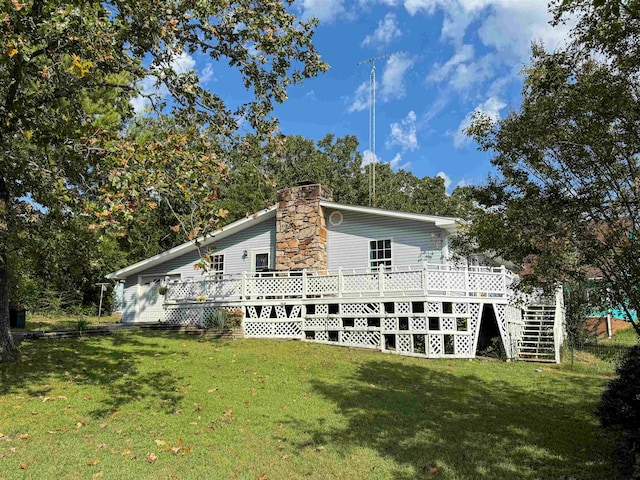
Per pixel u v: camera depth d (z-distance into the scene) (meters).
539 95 5.83
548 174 5.82
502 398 9.05
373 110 25.00
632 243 4.94
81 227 10.79
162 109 8.31
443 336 13.72
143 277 22.59
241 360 11.48
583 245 5.40
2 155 7.61
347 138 41.28
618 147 5.16
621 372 5.58
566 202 5.56
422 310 14.35
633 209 5.22
